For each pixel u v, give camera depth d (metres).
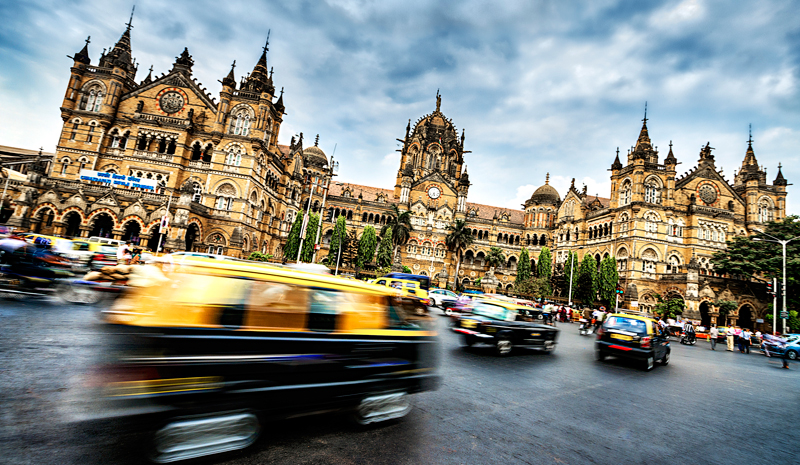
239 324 5.83
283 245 67.06
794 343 28.64
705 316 56.53
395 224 72.12
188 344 5.31
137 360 5.02
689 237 59.03
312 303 6.65
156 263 5.88
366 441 6.57
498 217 87.12
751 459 7.50
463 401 9.43
